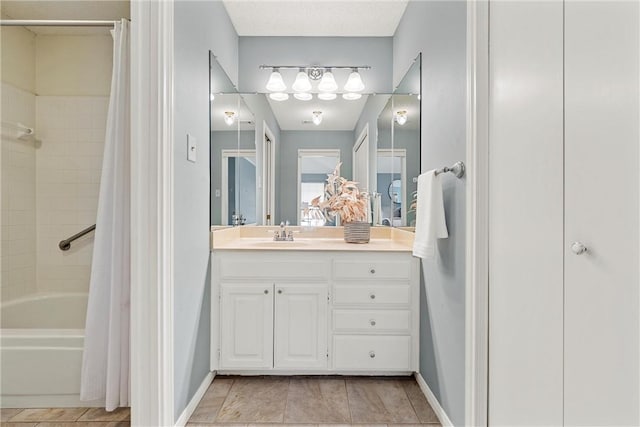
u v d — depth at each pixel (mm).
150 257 1457
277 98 2889
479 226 1426
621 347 849
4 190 2488
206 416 1770
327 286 2123
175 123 1614
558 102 1051
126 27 1891
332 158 2863
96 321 1779
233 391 2010
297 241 2652
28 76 2650
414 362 2111
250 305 2123
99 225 1815
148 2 1457
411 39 2406
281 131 2881
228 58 2652
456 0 1612
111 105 1850
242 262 2127
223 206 2459
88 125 2717
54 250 2699
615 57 861
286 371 2195
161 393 1470
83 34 2725
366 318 2115
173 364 1542
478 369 1423
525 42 1199
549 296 1093
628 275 830
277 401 1906
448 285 1675
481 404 1423
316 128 2871
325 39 2980
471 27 1445
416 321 2115
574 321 994
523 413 1213
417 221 1759
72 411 1796
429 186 1642
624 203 839
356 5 2555
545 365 1109
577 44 978
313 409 1831
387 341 2115
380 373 2193
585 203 955
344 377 2182
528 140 1188
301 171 2873
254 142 2885
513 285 1269
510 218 1287
